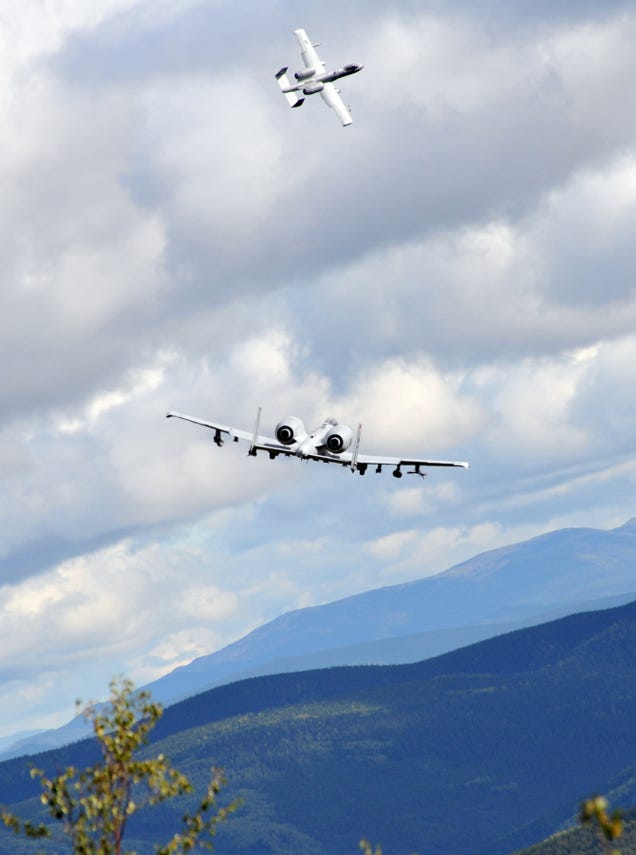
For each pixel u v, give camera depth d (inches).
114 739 5575.8
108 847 5388.8
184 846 5457.7
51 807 5482.3
